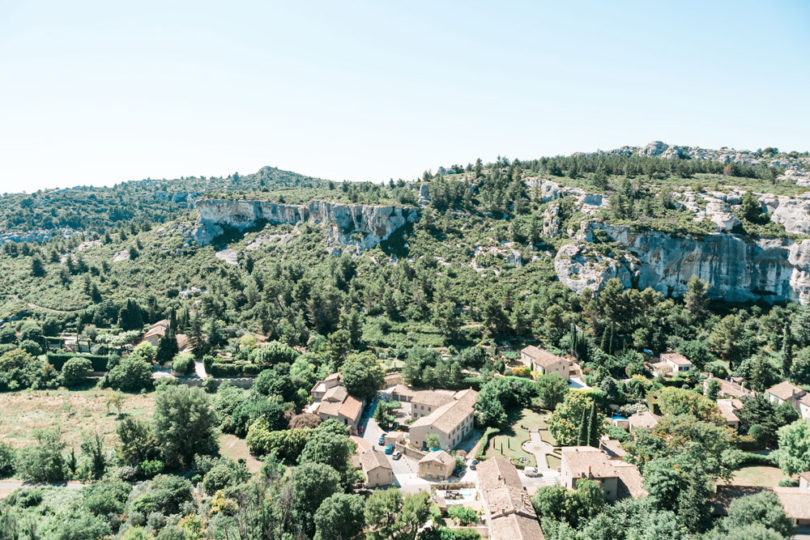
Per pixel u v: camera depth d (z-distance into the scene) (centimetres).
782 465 8256
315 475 7694
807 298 15525
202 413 10394
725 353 13725
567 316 15325
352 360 13375
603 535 6384
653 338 14288
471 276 18288
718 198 19162
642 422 10506
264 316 16875
